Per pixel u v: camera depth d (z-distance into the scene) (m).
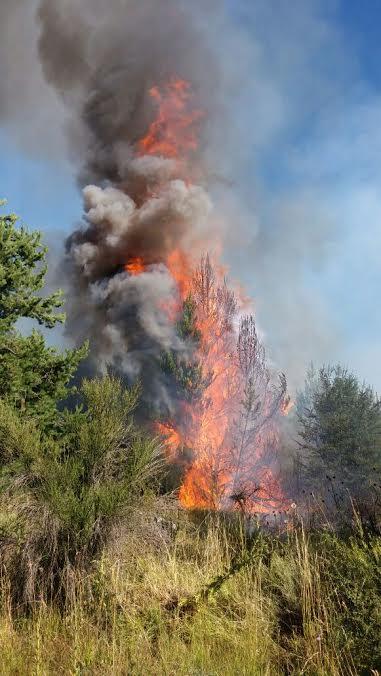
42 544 4.59
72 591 4.32
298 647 3.89
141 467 5.10
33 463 4.86
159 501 5.15
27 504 4.70
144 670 3.47
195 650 3.78
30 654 3.74
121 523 4.75
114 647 3.63
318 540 5.55
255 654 3.75
